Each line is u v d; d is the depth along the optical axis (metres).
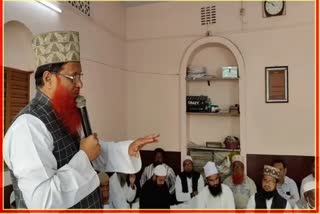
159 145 3.93
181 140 3.80
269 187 2.35
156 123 3.96
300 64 3.35
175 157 3.85
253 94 3.53
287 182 3.13
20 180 0.83
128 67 4.05
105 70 3.45
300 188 3.16
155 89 3.98
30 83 2.31
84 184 0.90
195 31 3.80
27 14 2.15
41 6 2.31
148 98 4.00
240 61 3.56
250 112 3.54
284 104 3.41
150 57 4.00
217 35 3.69
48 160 0.87
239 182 3.05
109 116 3.54
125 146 1.26
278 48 3.44
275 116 3.45
